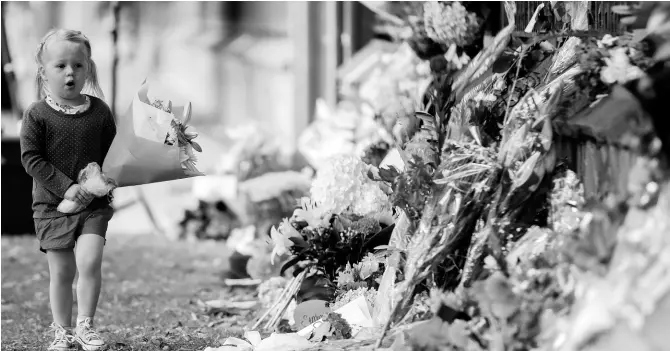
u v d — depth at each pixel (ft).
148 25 110.22
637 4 15.56
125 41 105.50
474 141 15.99
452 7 21.50
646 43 14.65
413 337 14.02
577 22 17.92
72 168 19.66
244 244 29.94
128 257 39.19
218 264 36.04
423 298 15.83
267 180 34.17
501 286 13.62
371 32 50.60
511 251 14.93
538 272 13.73
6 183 47.52
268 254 27.84
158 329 22.29
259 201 33.40
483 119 16.58
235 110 110.73
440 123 17.03
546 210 15.42
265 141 42.60
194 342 19.92
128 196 58.13
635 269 12.19
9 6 75.77
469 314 14.05
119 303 27.37
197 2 115.75
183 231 46.68
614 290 12.30
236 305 25.03
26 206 47.83
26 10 84.43
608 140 14.17
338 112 35.40
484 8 21.68
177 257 39.01
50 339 21.38
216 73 112.68
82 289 19.58
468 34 21.44
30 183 47.80
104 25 96.94
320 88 53.06
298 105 53.47
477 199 15.46
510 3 17.53
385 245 18.57
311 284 20.76
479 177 15.53
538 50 17.70
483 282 13.83
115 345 20.01
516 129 15.55
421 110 18.90
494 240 14.94
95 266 19.51
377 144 25.53
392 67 31.40
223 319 23.80
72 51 19.58
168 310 25.59
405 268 16.33
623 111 13.83
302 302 19.77
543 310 13.38
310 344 16.37
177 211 52.70
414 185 16.08
